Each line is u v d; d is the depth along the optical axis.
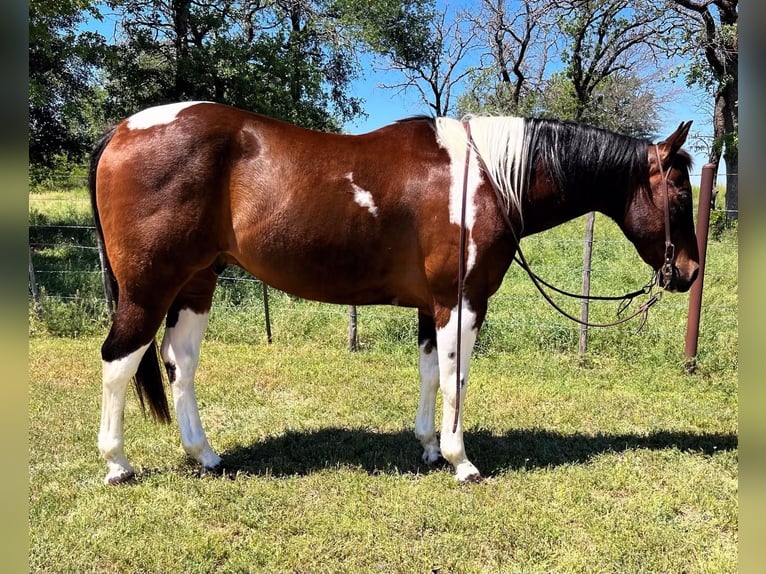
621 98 23.78
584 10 18.52
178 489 2.98
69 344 5.75
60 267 8.92
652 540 2.56
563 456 3.43
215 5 12.44
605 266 8.88
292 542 2.54
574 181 3.15
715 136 14.13
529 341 5.76
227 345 5.94
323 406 4.25
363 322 6.39
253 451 3.48
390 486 3.04
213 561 2.41
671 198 3.09
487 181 2.92
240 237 2.94
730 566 2.39
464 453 3.12
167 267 2.88
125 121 3.00
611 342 5.55
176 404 3.21
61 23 11.61
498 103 22.62
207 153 2.84
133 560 2.39
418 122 3.12
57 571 2.32
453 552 2.48
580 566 2.39
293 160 2.88
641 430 3.87
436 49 25.36
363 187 2.88
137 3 11.82
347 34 15.88
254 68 11.91
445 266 2.90
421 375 3.33
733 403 4.31
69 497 2.87
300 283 3.05
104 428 2.99
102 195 2.90
